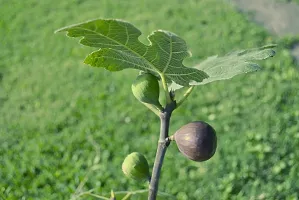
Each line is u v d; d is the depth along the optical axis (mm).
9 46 7934
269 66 6863
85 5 8984
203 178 5328
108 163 5590
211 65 1575
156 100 1497
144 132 6008
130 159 1685
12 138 6051
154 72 1502
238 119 6043
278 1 8508
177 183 5285
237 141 5715
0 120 6395
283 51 7211
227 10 8367
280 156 5504
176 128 6012
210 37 7758
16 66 7434
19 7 8992
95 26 1196
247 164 5402
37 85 6969
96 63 1414
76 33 1218
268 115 6051
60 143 5898
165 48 1327
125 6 8844
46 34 8156
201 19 8219
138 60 1397
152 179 1579
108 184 5301
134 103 6426
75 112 6367
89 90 6742
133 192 2111
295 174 5305
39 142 5922
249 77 6688
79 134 6000
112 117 6230
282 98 6316
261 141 5699
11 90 6922
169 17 8375
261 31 7762
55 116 6352
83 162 5621
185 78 1443
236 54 1609
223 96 6398
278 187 5195
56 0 9180
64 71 7180
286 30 7918
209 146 1426
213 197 5176
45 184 5375
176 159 5520
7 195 5281
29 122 6305
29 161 5645
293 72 6727
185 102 6328
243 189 5215
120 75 6957
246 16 8242
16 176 5453
